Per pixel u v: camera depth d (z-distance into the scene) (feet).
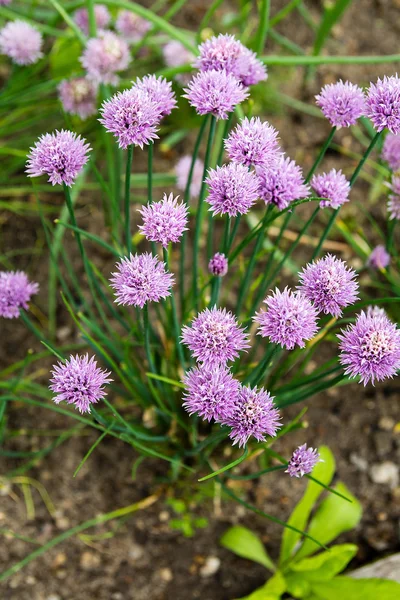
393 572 2.13
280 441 2.37
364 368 1.61
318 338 2.01
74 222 1.84
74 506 2.31
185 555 2.28
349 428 2.40
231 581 2.25
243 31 2.88
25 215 2.72
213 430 2.22
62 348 2.38
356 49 3.11
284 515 2.30
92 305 2.56
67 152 1.66
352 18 3.18
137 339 2.25
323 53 3.09
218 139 2.77
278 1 3.19
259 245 1.96
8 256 2.65
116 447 2.37
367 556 2.28
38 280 2.61
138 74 2.86
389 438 2.37
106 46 2.16
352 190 2.76
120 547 2.28
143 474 2.34
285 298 1.59
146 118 1.65
